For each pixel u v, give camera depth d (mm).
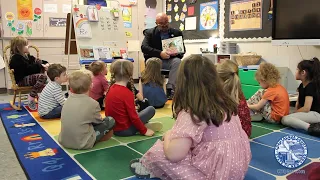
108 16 4125
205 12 5031
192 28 5344
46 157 1938
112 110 2355
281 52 3939
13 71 3416
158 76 3445
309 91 2660
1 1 4555
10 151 2119
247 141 1465
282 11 3553
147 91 3414
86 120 2088
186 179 1337
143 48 4238
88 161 1865
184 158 1375
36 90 3477
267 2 3992
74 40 4023
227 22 4625
